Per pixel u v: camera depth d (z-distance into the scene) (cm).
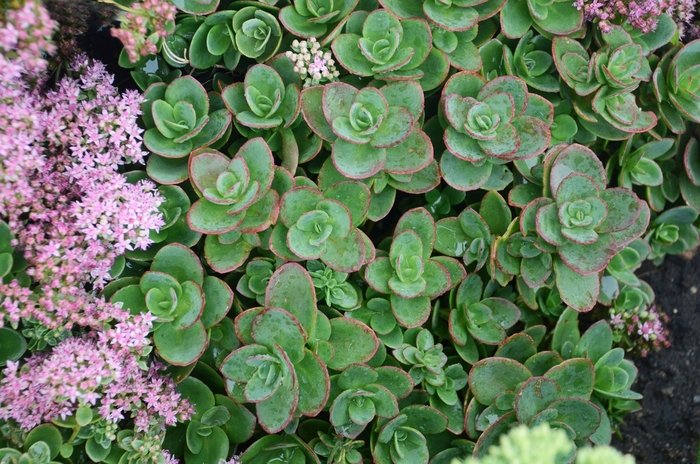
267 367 52
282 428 51
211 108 55
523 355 56
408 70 54
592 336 57
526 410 53
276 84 53
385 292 54
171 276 51
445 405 55
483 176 55
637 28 58
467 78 54
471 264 57
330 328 53
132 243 53
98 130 52
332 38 54
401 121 53
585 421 54
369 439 56
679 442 61
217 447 53
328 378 51
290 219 53
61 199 51
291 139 54
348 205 54
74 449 52
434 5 55
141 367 50
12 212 50
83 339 51
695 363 62
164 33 51
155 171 52
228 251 53
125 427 54
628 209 54
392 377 53
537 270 55
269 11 55
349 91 53
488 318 56
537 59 57
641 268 63
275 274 52
